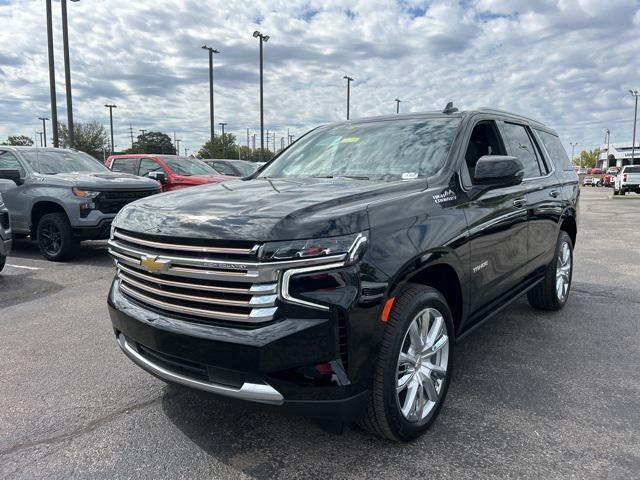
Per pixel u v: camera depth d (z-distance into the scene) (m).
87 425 3.06
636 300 5.82
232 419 3.12
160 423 3.07
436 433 2.92
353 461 2.66
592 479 2.49
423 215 2.91
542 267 4.82
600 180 60.19
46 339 4.58
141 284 2.79
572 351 4.22
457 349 4.28
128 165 12.68
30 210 8.55
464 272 3.19
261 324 2.34
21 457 2.73
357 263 2.41
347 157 3.85
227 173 17.17
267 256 2.32
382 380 2.56
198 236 2.46
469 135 3.71
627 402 3.30
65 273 7.44
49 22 19.69
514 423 3.03
